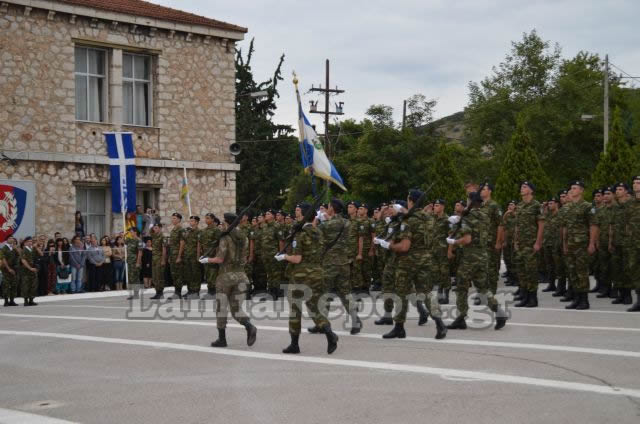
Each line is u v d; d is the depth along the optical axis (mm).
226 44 29969
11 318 16500
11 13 24875
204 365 10156
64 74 26016
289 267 10922
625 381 8391
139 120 28219
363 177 43719
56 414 7770
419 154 44406
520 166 32750
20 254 19859
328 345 10742
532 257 15719
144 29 27750
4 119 24781
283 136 48188
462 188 35844
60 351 11750
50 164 25641
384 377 8914
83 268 23562
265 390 8469
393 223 11836
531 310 15289
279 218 20156
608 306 16000
